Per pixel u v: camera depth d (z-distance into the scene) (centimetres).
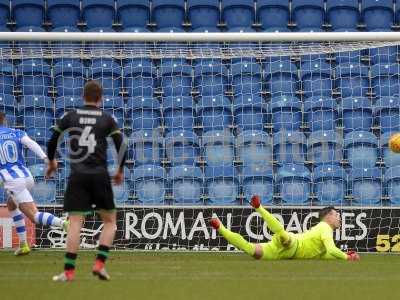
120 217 5575
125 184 6212
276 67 7131
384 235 5584
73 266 3344
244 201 6284
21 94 7019
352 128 6831
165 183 6256
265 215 4662
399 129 6838
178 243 5575
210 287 3206
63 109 6844
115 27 7756
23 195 4816
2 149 4781
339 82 7162
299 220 5603
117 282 3353
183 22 7794
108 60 7112
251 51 6469
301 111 6819
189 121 6750
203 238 5575
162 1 7756
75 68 7081
